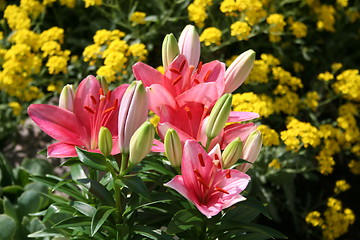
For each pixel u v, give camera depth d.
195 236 2.57
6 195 4.12
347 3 5.80
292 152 4.57
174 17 5.12
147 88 2.20
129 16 5.09
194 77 2.37
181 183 2.13
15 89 4.92
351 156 5.70
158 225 2.68
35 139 5.16
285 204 5.14
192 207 2.46
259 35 5.50
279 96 5.43
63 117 2.33
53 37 4.86
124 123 2.19
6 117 5.14
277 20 4.89
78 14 5.58
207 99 2.22
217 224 2.59
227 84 2.40
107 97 2.33
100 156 2.28
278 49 5.29
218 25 5.27
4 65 4.76
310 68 5.90
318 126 4.95
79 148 2.27
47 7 5.77
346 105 4.96
